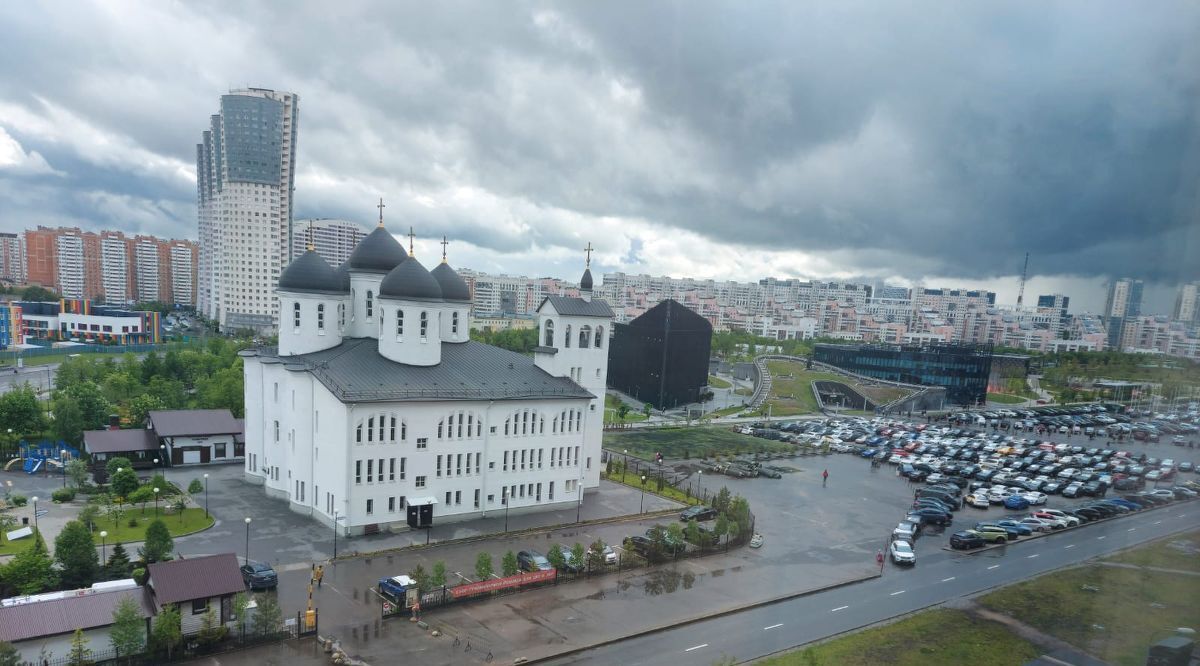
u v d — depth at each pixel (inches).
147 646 1665.8
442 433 2800.2
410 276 2967.5
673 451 4562.0
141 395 4426.7
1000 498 3604.8
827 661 1758.1
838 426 5654.5
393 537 2613.2
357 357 2935.5
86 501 2842.0
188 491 3031.5
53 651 1594.5
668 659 1796.3
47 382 6122.1
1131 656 575.5
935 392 7017.7
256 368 3196.4
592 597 2174.0
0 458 3464.6
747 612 2111.2
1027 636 1835.6
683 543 2610.7
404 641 1829.5
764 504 3371.1
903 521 3095.5
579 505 3203.7
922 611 2094.0
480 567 2140.7
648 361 6540.4
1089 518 3078.2
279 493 3014.3
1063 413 5762.8
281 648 1769.2
